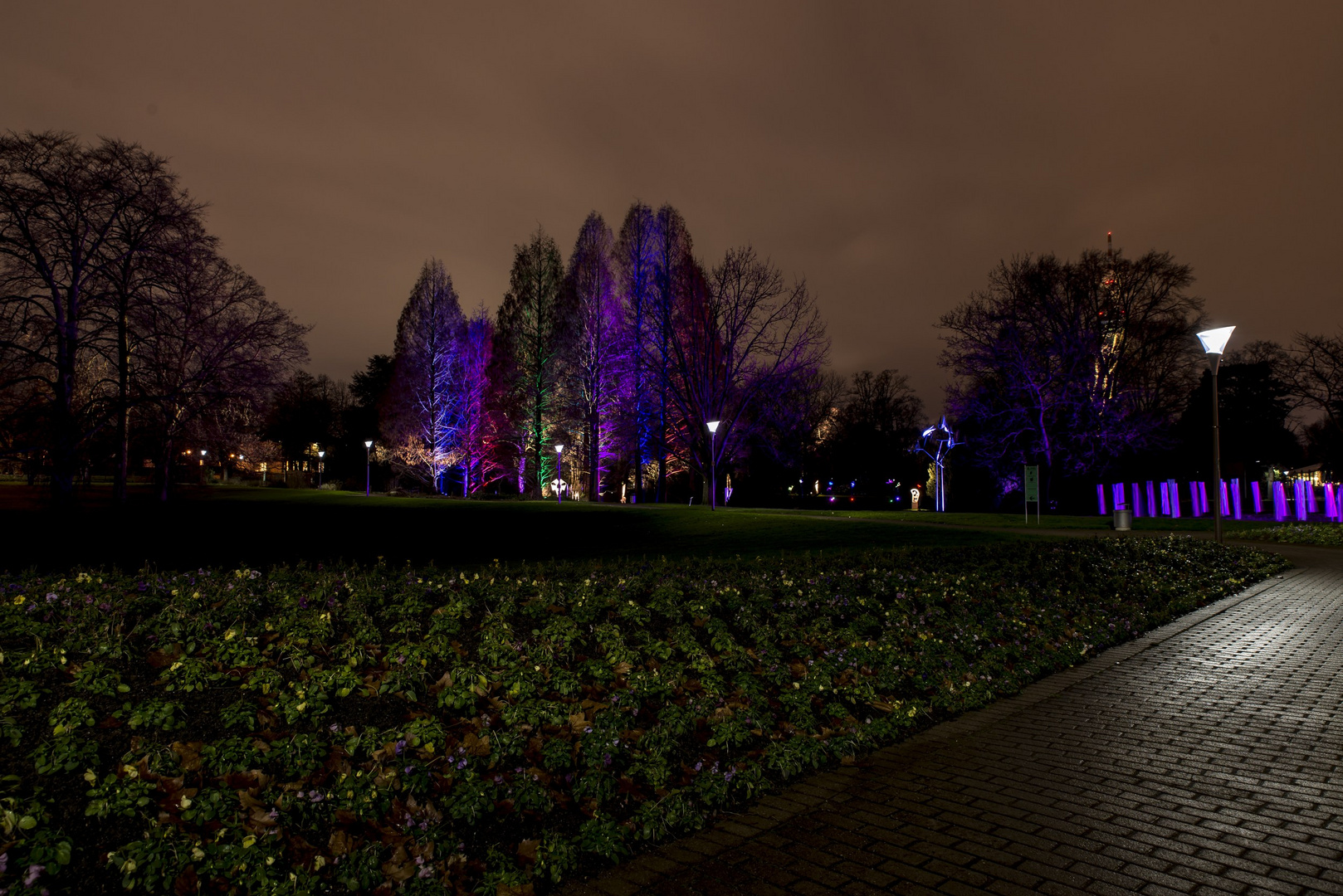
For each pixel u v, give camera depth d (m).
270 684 5.82
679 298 51.22
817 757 6.07
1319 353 52.91
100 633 6.21
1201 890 4.18
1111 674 9.14
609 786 5.21
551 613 8.75
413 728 5.45
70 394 32.88
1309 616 12.84
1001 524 32.09
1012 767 6.09
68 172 31.30
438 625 7.62
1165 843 4.77
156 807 4.29
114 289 33.56
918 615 10.73
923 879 4.30
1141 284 44.84
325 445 89.50
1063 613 11.84
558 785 5.35
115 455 38.31
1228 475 54.59
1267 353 58.34
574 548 24.31
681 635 8.48
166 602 7.25
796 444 67.88
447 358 62.12
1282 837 4.86
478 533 28.98
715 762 5.95
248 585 8.29
